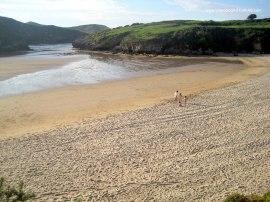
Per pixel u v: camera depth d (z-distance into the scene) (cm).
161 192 2098
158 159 2525
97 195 2064
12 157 2570
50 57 9862
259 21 13338
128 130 3109
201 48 10056
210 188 2139
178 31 10650
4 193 1174
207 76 6009
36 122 3478
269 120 3353
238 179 2247
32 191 2092
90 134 3020
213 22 13650
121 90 4903
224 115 3525
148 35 11188
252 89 4647
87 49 13200
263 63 7700
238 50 10356
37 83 5441
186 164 2448
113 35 12650
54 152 2652
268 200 1584
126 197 2047
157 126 3206
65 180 2233
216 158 2542
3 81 5603
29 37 17788
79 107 4006
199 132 3050
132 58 9531
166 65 7750
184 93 4600
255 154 2611
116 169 2377
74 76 6138
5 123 3453
